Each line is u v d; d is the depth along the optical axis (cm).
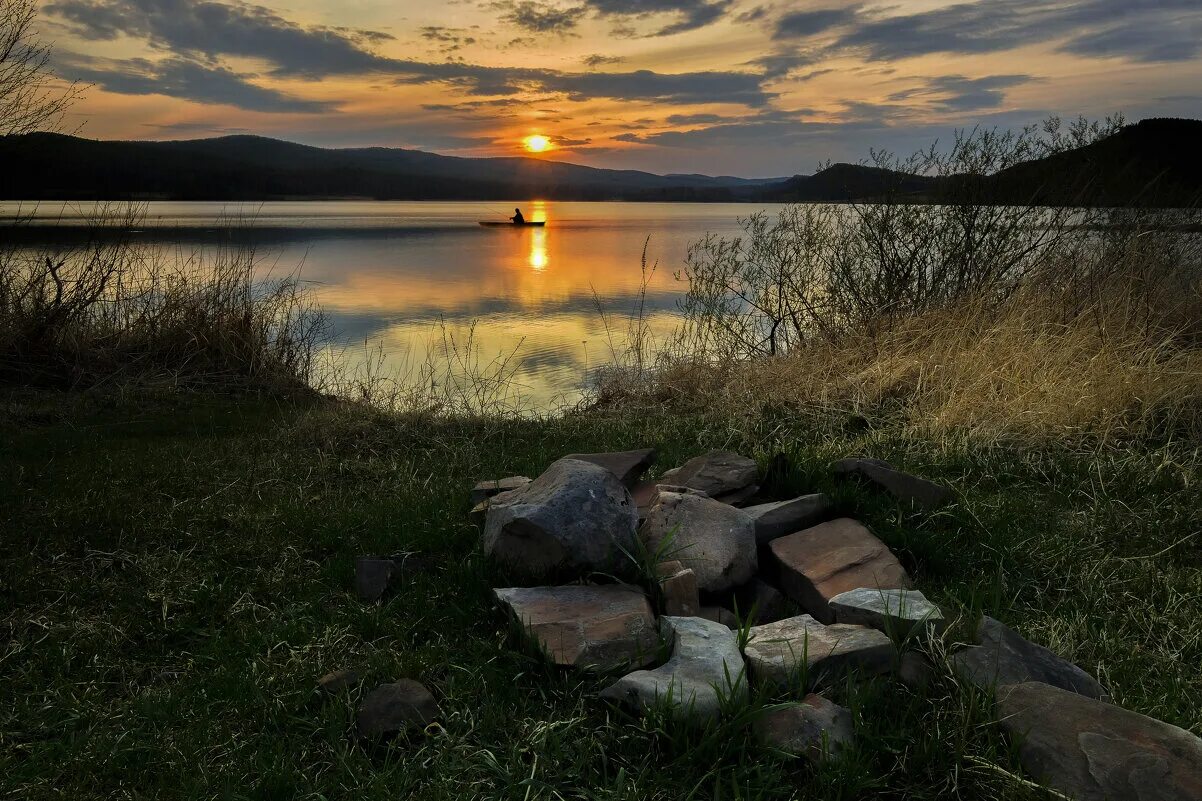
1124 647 319
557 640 298
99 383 818
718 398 740
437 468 574
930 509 435
